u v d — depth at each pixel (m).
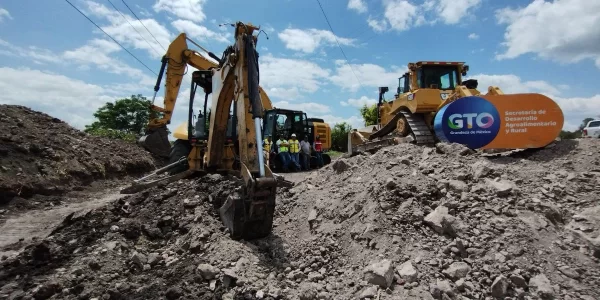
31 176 9.20
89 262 4.11
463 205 4.32
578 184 4.92
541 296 3.17
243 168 4.54
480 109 6.51
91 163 11.60
